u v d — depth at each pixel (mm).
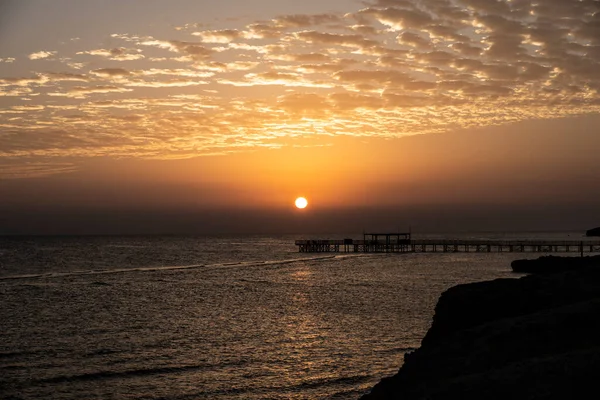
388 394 19156
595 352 15695
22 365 27469
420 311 43406
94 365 27469
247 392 23312
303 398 22594
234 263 109125
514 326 19469
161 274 83188
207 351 30344
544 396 13836
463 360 18656
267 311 45062
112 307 48188
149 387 24000
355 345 31297
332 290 59625
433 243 135875
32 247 192000
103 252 156750
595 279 25406
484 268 85875
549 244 120875
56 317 42594
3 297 55250
